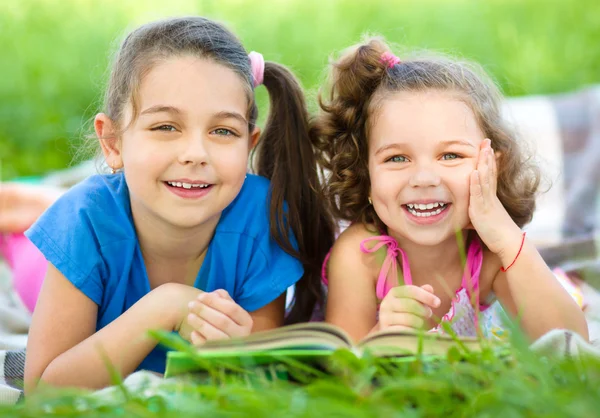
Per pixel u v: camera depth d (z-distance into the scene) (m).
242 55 2.22
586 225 3.27
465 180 2.18
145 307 2.05
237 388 1.38
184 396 1.43
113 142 2.25
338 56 2.53
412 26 6.30
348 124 2.40
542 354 1.67
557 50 5.86
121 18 6.34
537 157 3.22
